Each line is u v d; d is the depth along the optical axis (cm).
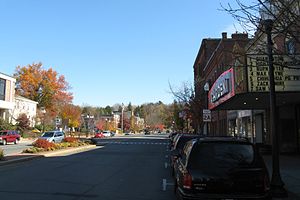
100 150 3744
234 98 2066
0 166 2012
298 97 2031
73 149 3575
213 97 2830
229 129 4559
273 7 1037
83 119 10888
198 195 783
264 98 2089
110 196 1182
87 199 1124
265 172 805
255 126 3250
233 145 839
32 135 7162
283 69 1647
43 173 1750
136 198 1156
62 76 9669
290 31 936
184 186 805
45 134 4331
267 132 2905
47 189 1293
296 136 2670
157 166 2161
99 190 1291
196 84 6138
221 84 2314
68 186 1366
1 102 6731
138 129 18425
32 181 1484
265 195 790
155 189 1327
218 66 4725
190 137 1628
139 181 1527
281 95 1891
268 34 1092
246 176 791
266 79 1655
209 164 809
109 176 1678
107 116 16775
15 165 2112
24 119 7362
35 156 2586
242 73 1695
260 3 1002
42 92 9431
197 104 4712
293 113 2703
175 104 7819
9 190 1266
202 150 832
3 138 4831
